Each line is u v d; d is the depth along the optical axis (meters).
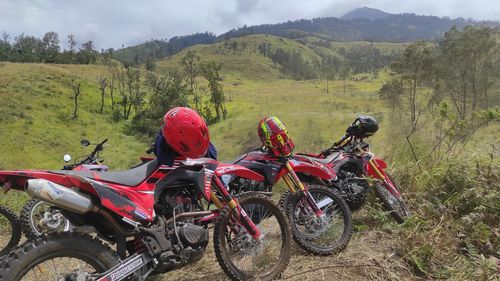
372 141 8.34
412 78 44.66
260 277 3.81
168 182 3.52
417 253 4.29
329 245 4.54
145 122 71.25
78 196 3.04
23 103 70.06
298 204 4.68
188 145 3.49
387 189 5.45
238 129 47.59
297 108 70.56
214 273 4.26
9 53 133.50
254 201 3.99
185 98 74.94
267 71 191.00
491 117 6.44
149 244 3.28
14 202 7.64
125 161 42.94
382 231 5.03
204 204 4.33
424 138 7.16
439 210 5.20
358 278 3.99
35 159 55.94
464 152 6.49
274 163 4.77
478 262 3.95
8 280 2.68
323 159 5.68
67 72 90.94
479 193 5.22
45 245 2.83
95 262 3.01
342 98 93.38
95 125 70.56
